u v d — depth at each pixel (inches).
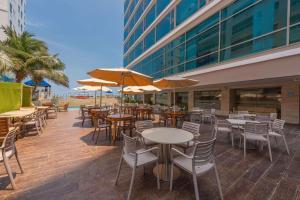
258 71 278.2
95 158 172.1
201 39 434.0
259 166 157.2
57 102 722.8
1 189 114.7
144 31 860.6
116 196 109.0
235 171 146.4
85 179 129.7
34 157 172.9
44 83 545.3
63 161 163.5
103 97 1258.0
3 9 727.7
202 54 430.0
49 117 484.7
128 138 116.3
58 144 219.6
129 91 482.9
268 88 425.1
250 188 120.4
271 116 289.3
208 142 105.9
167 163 133.5
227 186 122.6
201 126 362.9
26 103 372.5
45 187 118.0
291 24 246.1
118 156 178.1
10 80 424.5
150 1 768.9
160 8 677.3
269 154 179.9
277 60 250.4
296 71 227.8
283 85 390.0
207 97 595.8
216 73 370.9
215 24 388.5
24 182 124.0
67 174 137.4
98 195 109.9
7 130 155.7
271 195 112.7
